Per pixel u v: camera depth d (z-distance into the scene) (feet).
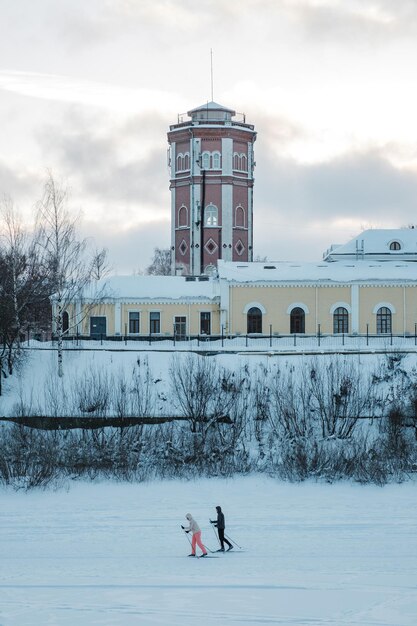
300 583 116.06
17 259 265.34
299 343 289.94
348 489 185.16
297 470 192.54
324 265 312.71
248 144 405.39
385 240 350.84
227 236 396.16
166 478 192.13
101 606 104.63
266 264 311.68
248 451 205.05
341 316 300.40
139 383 244.22
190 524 137.49
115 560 133.90
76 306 298.97
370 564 129.49
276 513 166.40
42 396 245.65
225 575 121.80
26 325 273.54
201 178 396.37
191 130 396.57
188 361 242.78
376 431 220.43
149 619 98.58
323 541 145.79
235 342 288.71
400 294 299.79
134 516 164.25
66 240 274.77
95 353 267.59
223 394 230.07
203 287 311.68
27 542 146.20
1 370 252.01
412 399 220.43
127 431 213.87
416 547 141.08
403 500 175.94
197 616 99.66
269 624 96.58
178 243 403.75
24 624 97.30
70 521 160.35
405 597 108.17
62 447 204.85
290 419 215.72
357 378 236.22
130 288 309.42
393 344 283.18
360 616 99.71
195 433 213.87
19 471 188.96
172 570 125.80
